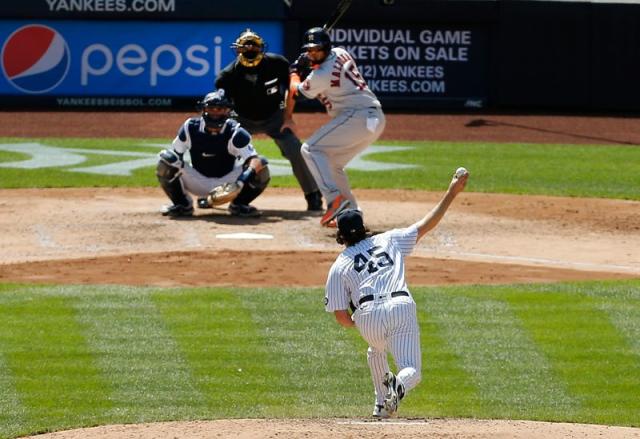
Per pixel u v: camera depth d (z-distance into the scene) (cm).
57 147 9812
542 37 12250
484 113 12144
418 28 12150
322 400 3709
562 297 4841
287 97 6338
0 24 11838
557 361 4106
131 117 11544
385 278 3155
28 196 7319
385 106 12169
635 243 6062
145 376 3906
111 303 4675
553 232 6334
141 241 5884
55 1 11856
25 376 3884
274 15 11906
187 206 6588
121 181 8038
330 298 3192
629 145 10494
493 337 4338
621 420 3553
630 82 12338
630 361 4116
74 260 5438
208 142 6462
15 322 4419
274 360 4088
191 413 3562
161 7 11906
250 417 3519
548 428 3259
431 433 3033
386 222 6462
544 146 10325
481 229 6378
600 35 12269
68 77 11944
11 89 11912
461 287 4988
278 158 9525
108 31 11938
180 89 12038
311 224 6406
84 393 3741
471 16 12150
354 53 12075
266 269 5284
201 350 4166
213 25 11994
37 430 3375
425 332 4378
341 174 6156
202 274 5188
